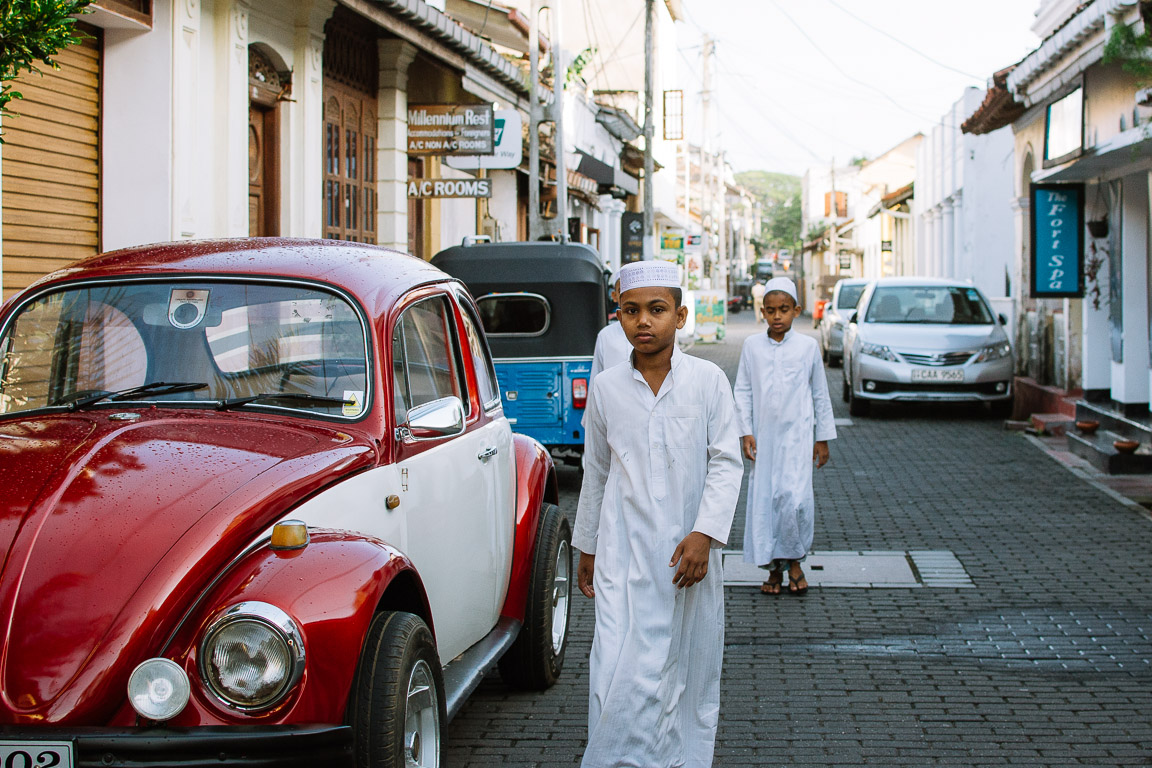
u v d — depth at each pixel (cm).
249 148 1211
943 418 1712
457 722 520
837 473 1218
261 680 298
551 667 563
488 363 554
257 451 360
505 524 523
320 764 295
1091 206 1427
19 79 881
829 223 8450
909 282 1847
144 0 980
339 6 1313
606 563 393
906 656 616
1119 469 1175
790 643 641
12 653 297
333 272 428
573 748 488
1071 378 1577
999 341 1700
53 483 333
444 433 455
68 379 414
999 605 713
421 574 415
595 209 3466
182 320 418
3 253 863
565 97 2677
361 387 405
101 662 296
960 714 529
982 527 938
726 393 396
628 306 387
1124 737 499
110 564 309
